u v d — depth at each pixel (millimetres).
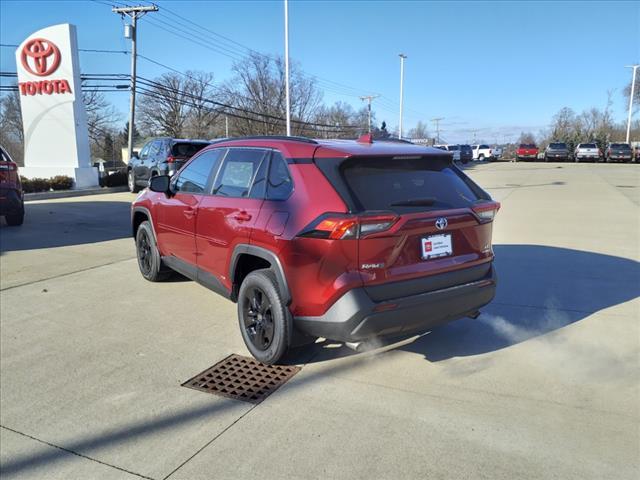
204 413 3299
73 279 6516
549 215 11523
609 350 4141
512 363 3934
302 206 3521
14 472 2779
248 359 4102
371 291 3348
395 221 3324
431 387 3576
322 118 64125
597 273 6445
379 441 2943
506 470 2668
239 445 2943
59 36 18469
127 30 28172
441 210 3578
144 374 3869
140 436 3066
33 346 4422
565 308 5148
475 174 27328
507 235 9164
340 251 3273
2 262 7453
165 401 3463
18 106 63344
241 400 3457
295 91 56656
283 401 3426
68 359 4152
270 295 3721
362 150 3609
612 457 2760
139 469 2766
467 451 2832
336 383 3662
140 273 6801
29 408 3420
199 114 69375
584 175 25000
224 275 4438
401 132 51500
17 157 63719
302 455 2828
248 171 4262
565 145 43531
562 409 3258
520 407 3291
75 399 3520
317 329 3477
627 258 7230
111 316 5133
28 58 18797
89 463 2838
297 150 3809
